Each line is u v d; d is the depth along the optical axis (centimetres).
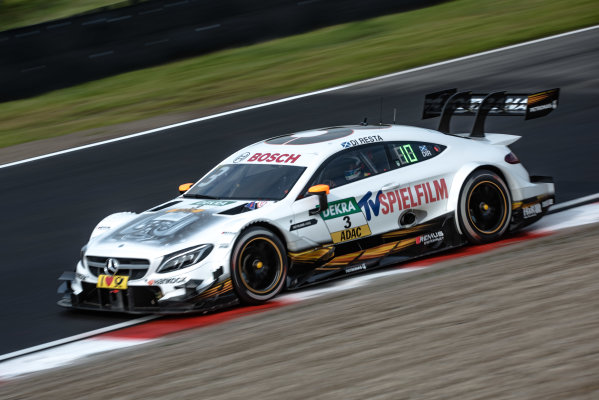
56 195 4150
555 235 2855
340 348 1756
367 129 2936
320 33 7469
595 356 1481
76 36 6438
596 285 1947
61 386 1788
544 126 4600
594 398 1309
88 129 5462
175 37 6862
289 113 5344
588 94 5119
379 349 1706
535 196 3055
